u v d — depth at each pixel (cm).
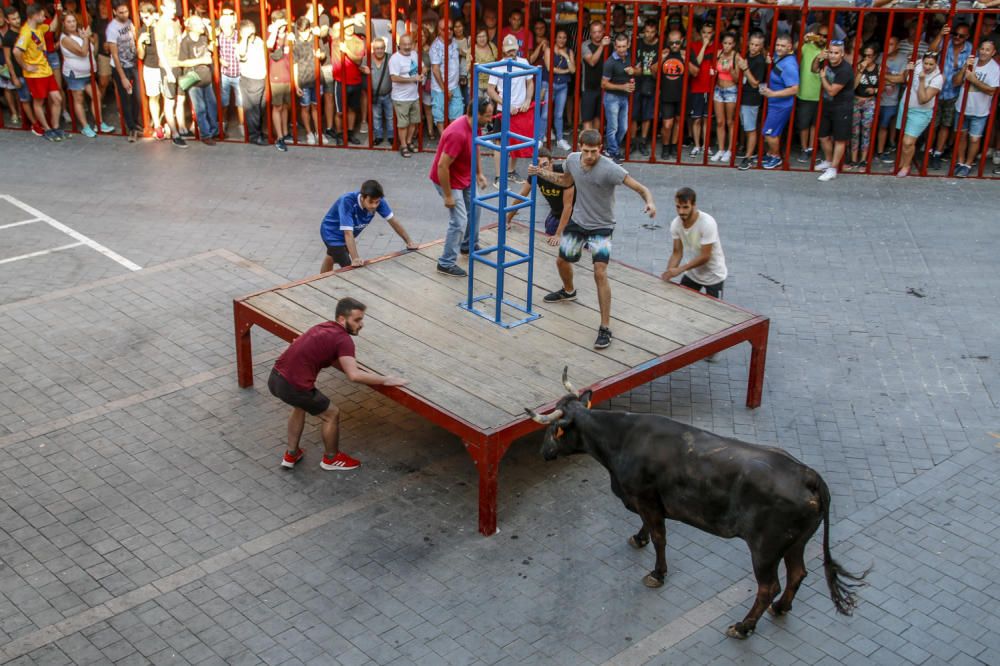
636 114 1761
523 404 873
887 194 1627
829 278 1345
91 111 1920
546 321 1023
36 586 791
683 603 788
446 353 956
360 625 759
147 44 1731
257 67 1728
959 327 1223
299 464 950
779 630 761
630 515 890
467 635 750
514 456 973
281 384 888
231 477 929
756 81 1656
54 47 1770
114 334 1168
